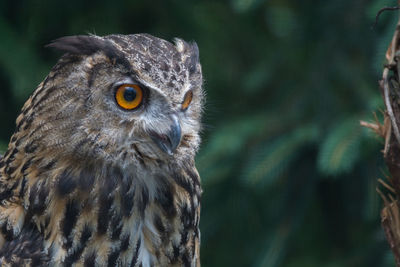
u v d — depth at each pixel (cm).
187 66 622
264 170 899
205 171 921
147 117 587
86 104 563
